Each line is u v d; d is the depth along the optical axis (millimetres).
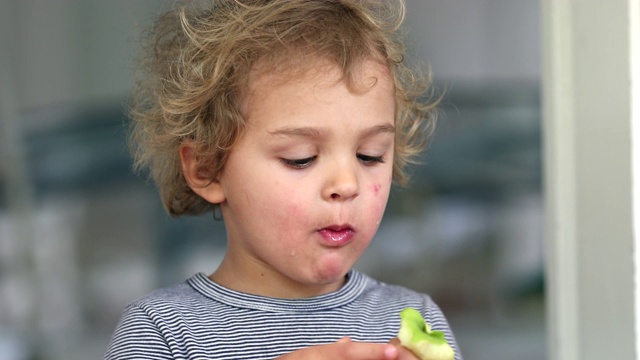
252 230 1145
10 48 2988
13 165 2980
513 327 3031
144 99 1329
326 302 1188
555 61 1248
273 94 1130
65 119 2994
